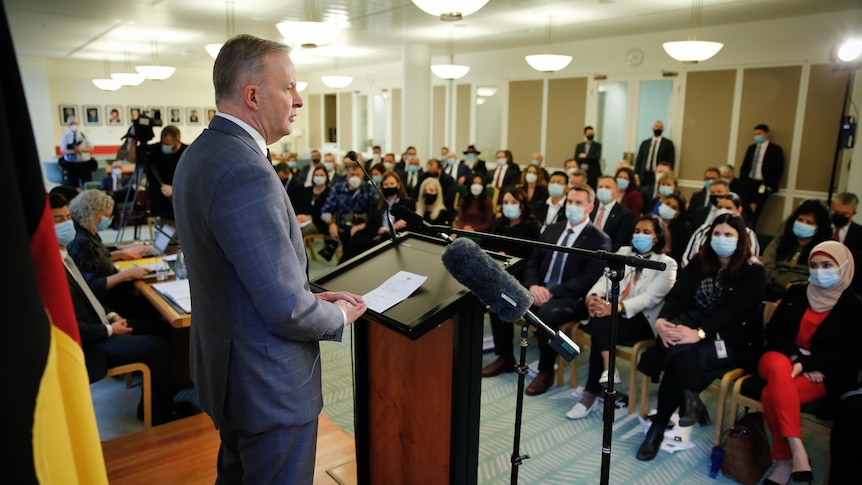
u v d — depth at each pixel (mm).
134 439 2346
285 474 1271
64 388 595
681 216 4270
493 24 6922
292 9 6078
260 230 1119
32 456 521
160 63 12820
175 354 3066
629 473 2471
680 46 4934
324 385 3281
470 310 1449
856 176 5363
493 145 10219
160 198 4410
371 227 5191
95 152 13273
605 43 8109
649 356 2740
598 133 8453
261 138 1229
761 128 6422
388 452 1740
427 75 9297
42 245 574
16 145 540
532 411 3014
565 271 3332
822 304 2414
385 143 13039
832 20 5949
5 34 517
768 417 2361
